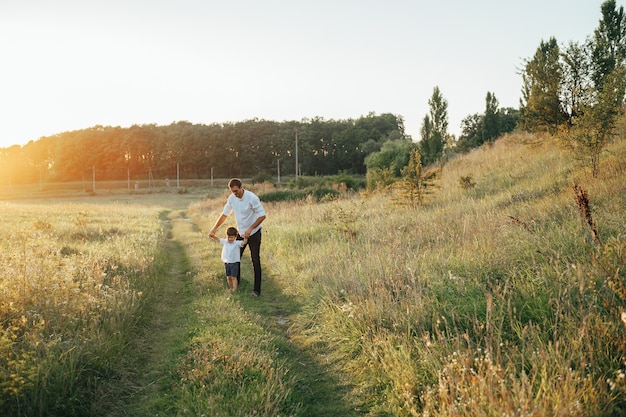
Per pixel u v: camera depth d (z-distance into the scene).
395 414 3.64
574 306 4.43
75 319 4.85
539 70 15.73
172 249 13.95
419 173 14.20
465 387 3.31
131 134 141.00
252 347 4.82
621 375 2.99
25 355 3.71
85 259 8.09
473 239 7.55
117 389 4.05
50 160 154.62
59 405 3.51
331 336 5.38
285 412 3.69
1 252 7.08
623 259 5.03
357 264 7.25
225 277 8.55
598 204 7.95
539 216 8.20
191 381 4.03
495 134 45.59
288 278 8.36
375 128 125.75
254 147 133.88
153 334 5.62
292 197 28.09
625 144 12.13
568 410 2.84
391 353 4.29
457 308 5.06
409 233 9.31
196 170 137.12
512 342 4.07
